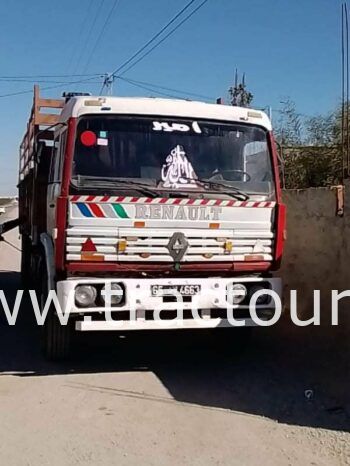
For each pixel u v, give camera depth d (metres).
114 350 6.40
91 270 5.17
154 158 5.33
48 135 6.31
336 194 5.75
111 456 3.78
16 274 12.78
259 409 4.63
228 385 5.23
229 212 5.38
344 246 5.60
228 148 5.51
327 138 9.95
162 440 4.04
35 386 5.20
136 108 5.38
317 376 5.33
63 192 5.11
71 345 6.22
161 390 5.11
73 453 3.82
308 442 4.00
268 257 5.52
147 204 5.20
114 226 5.15
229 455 3.81
